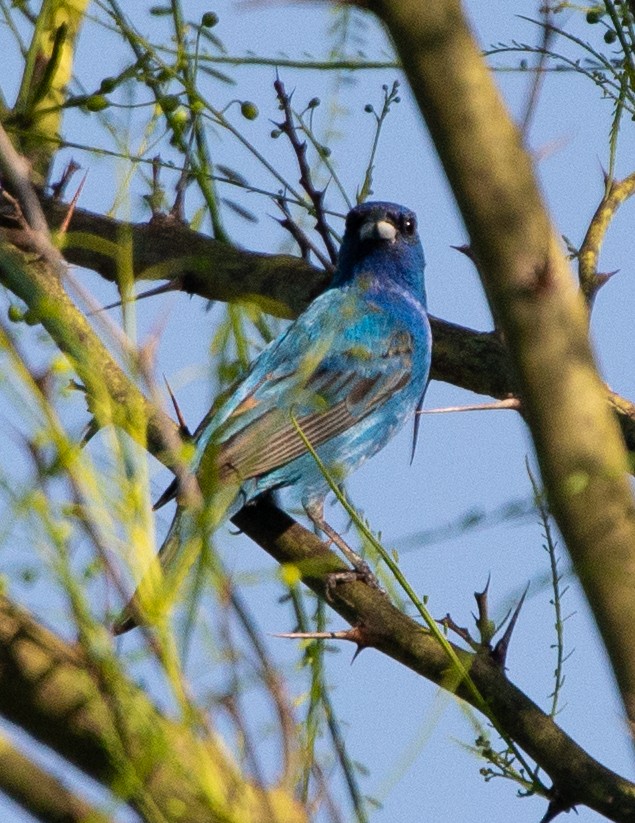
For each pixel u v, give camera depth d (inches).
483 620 316.5
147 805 197.3
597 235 391.2
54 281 328.5
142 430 207.3
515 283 205.0
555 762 301.3
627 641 207.6
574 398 206.4
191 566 203.8
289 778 207.5
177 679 191.9
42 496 192.1
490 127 202.2
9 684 211.0
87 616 193.8
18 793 202.4
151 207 386.0
